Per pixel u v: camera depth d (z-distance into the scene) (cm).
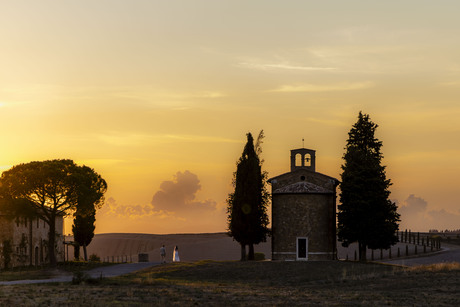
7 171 8100
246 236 7600
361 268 6219
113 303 3506
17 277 6084
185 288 4550
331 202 7394
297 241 7294
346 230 7356
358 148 8194
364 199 7362
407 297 3897
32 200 8181
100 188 8581
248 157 7731
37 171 7881
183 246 15088
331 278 5550
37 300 3556
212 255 12888
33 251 8956
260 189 7762
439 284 4528
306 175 7519
